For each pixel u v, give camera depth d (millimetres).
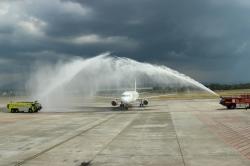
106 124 48969
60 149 28734
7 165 22812
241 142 30766
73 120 56094
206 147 28531
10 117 63188
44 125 48594
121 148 28859
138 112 72562
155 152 26781
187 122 48906
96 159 24453
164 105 98812
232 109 74000
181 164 22406
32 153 27078
